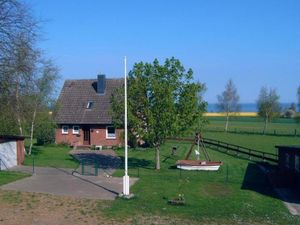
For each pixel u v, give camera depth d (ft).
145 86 108.17
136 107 109.50
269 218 66.74
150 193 81.71
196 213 68.28
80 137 173.47
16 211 67.31
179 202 73.82
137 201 74.95
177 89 108.68
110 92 179.83
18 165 115.85
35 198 75.77
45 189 83.61
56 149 160.56
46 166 114.62
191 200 77.61
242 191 87.97
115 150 158.71
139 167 117.50
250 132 251.60
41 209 68.69
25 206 70.33
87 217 64.75
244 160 135.03
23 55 103.30
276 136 230.89
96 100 178.09
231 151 156.56
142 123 108.88
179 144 175.94
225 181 97.71
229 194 84.43
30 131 156.87
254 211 71.20
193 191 85.30
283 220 65.87
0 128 135.44
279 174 99.14
